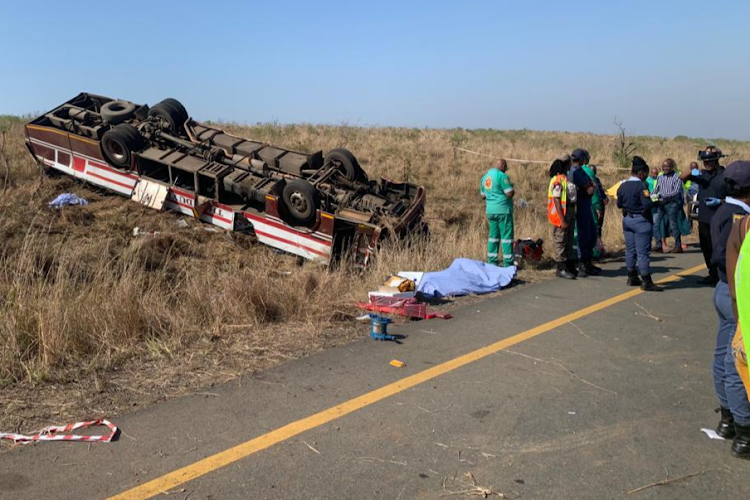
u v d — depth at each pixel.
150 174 12.60
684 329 6.60
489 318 6.95
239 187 11.55
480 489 3.34
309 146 22.86
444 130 38.12
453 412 4.36
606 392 4.79
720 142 42.72
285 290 6.97
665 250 12.41
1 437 3.80
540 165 24.09
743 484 3.45
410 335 6.24
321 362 5.36
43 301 5.68
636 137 42.34
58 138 13.11
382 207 11.18
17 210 11.29
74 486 3.29
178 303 6.66
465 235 11.74
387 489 3.33
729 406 3.75
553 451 3.81
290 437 3.91
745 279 2.89
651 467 3.63
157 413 4.23
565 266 9.35
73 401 4.38
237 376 4.96
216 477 3.41
